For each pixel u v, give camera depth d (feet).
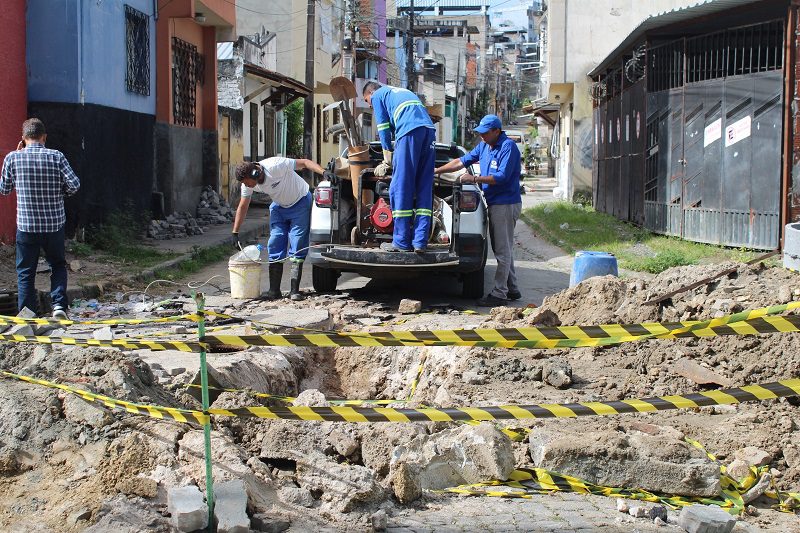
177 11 62.23
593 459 15.42
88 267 40.75
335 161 34.68
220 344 13.07
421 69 213.25
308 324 26.94
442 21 317.22
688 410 18.97
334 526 13.26
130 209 54.29
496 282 35.24
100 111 50.16
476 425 16.28
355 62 145.38
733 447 16.74
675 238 55.62
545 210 81.46
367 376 25.46
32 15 46.42
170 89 63.16
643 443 15.48
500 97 341.21
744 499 14.97
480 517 13.94
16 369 16.88
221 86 84.69
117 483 13.65
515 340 12.07
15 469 14.40
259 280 34.47
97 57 49.85
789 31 44.88
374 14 167.84
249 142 94.02
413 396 22.90
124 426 14.88
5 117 44.55
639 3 91.20
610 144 75.72
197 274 44.29
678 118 55.06
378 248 33.78
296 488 14.20
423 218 32.63
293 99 105.09
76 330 26.73
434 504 14.57
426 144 32.17
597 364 22.75
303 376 24.29
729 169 49.67
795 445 16.26
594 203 86.79
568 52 92.27
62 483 13.94
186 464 14.17
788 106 45.34
